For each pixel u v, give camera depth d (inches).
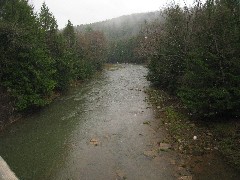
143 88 1021.2
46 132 584.1
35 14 860.0
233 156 402.0
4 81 673.0
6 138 559.2
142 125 589.9
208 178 364.2
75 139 535.5
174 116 598.2
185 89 554.9
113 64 2541.8
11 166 430.9
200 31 567.5
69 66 1013.8
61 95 962.7
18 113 690.8
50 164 434.0
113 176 386.9
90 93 992.2
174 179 369.1
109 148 483.5
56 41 995.9
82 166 421.4
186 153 436.5
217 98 482.6
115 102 828.6
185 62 685.9
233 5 527.5
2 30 655.8
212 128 498.6
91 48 1860.2
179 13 774.5
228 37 491.5
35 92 739.4
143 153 453.7
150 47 1079.6
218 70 492.4
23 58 712.4
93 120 653.9
